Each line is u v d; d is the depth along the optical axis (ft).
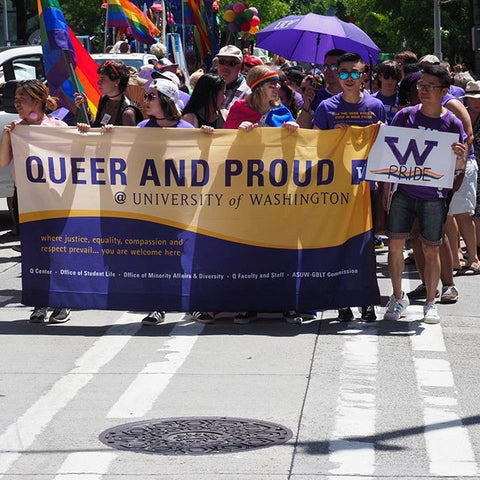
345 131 27.76
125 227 28.02
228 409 20.94
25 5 115.34
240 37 71.20
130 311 29.35
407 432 19.48
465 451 18.44
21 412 20.97
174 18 71.56
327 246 28.02
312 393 21.98
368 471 17.49
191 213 27.86
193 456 18.29
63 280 28.40
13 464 18.01
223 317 29.35
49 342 26.81
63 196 28.12
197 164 27.71
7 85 38.75
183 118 30.12
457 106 31.76
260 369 23.88
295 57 42.60
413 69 38.01
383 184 28.68
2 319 29.68
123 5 55.26
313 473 17.42
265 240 27.89
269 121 28.48
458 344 26.27
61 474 17.49
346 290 28.19
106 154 27.84
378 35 159.94
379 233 29.07
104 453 18.49
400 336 27.09
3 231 48.93
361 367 24.02
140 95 33.53
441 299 31.50
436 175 27.73
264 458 18.15
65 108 34.81
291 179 27.76
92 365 24.45
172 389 22.39
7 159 28.55
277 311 28.50
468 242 36.65
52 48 34.06
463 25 140.05
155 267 28.09
